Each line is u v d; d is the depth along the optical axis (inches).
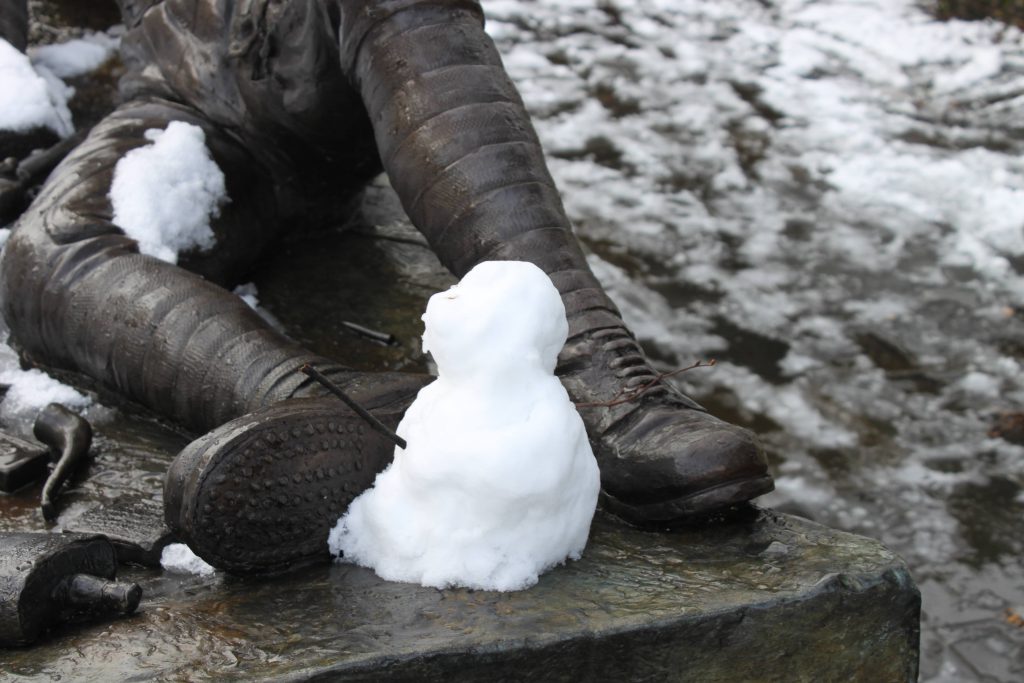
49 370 200.4
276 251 238.4
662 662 137.3
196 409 176.6
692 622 137.2
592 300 171.0
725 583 144.3
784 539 154.3
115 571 145.1
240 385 171.3
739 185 295.3
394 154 184.7
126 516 161.8
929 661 192.7
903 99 333.1
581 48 351.3
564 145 305.4
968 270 271.4
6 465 172.4
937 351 250.1
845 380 241.6
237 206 217.5
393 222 254.8
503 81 185.9
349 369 174.1
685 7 378.6
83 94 278.5
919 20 373.7
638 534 156.1
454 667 129.7
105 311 184.4
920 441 229.9
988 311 260.4
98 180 201.5
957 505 217.6
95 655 130.8
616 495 159.9
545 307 139.1
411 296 229.9
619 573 145.9
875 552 150.7
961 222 286.0
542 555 142.2
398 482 143.9
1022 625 198.1
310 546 146.5
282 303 224.7
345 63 192.9
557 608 137.2
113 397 194.2
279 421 141.6
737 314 254.8
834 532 155.9
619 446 159.3
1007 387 242.2
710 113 322.7
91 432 181.9
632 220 279.9
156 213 201.5
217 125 219.9
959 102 332.5
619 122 316.8
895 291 264.8
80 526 159.5
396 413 154.8
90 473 177.6
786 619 141.3
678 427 158.1
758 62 349.1
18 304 194.9
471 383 137.7
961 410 237.0
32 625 133.3
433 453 138.3
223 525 139.7
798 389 238.7
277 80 208.2
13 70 248.8
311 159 222.2
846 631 144.6
